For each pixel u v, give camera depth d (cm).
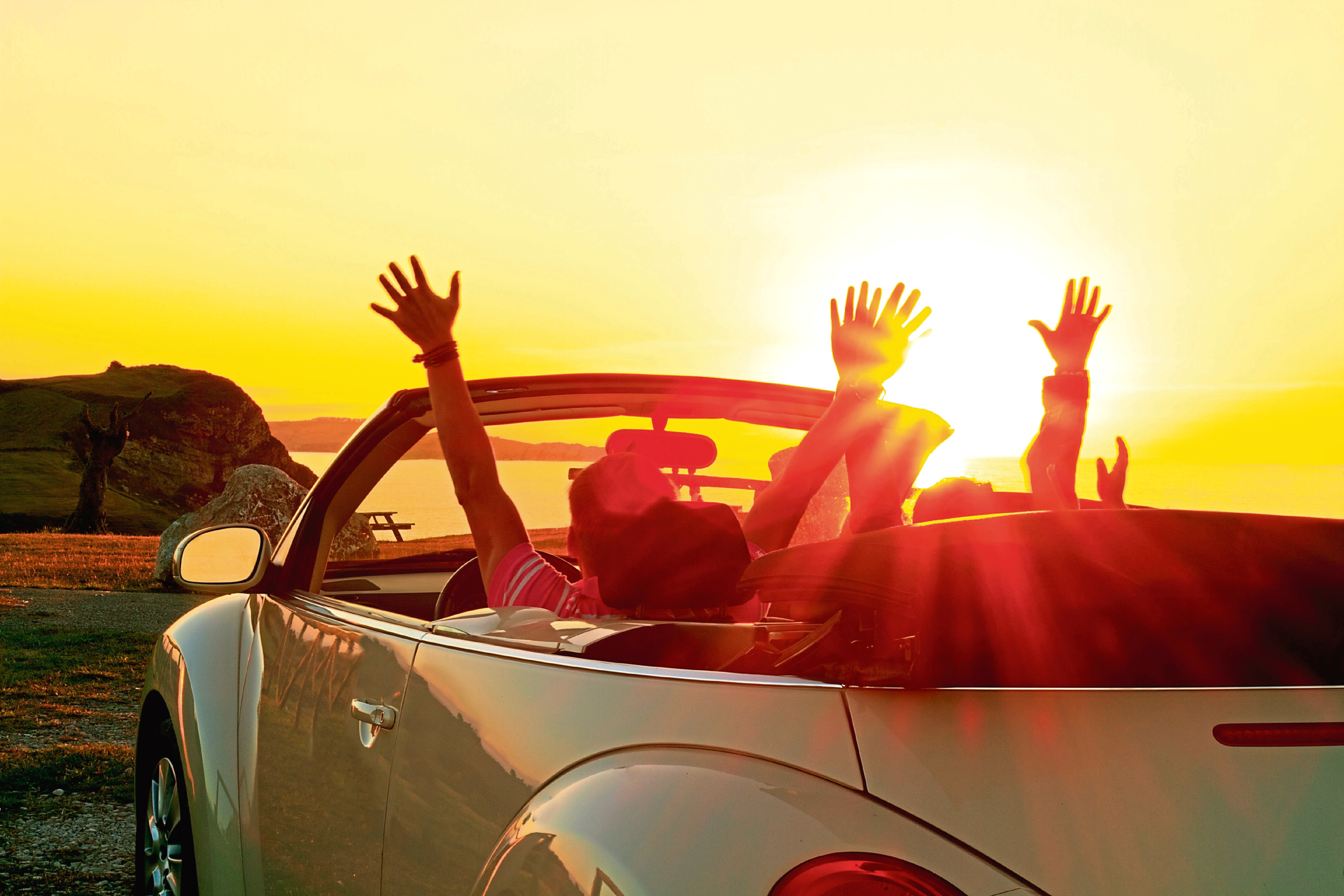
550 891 155
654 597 219
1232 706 136
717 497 366
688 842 142
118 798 566
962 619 139
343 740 237
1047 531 149
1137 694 137
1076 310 291
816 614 156
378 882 214
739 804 142
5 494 11000
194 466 12900
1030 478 287
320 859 240
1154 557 145
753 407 347
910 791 133
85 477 5128
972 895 124
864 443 274
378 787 219
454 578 332
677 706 160
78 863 466
